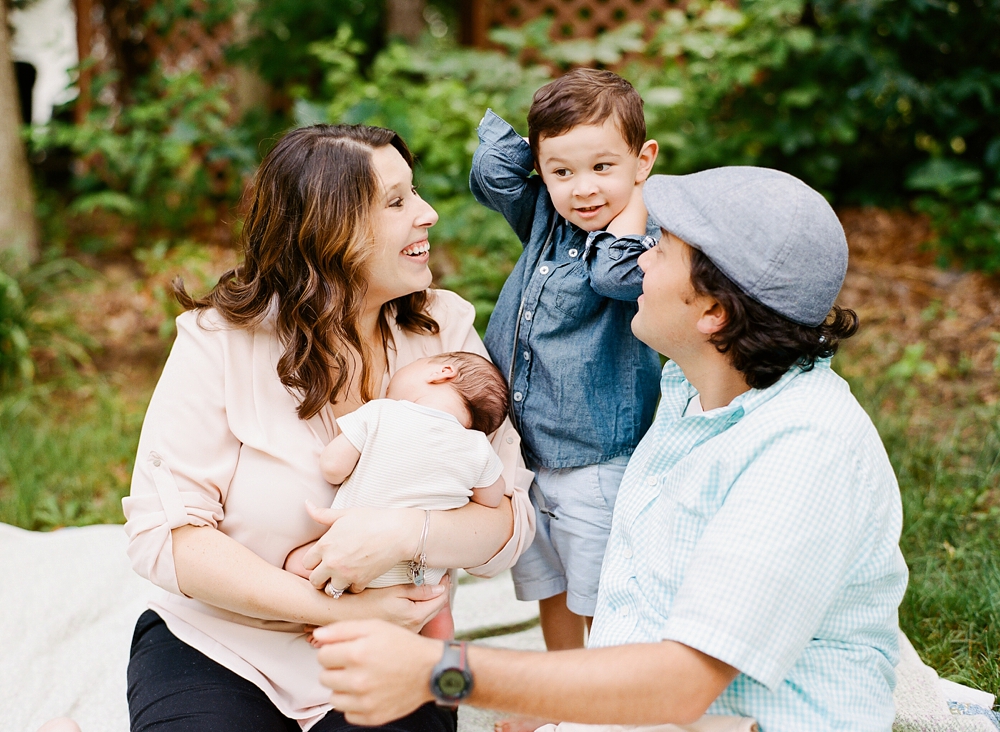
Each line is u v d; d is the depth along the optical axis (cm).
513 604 282
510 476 199
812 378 151
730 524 136
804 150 577
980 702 214
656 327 157
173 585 172
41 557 305
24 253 514
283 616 170
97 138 572
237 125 616
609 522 210
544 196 217
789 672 145
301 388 180
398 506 176
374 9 622
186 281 543
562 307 204
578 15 598
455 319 213
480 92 508
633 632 158
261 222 183
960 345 434
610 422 208
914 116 561
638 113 200
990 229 500
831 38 524
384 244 182
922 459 341
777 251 142
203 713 165
